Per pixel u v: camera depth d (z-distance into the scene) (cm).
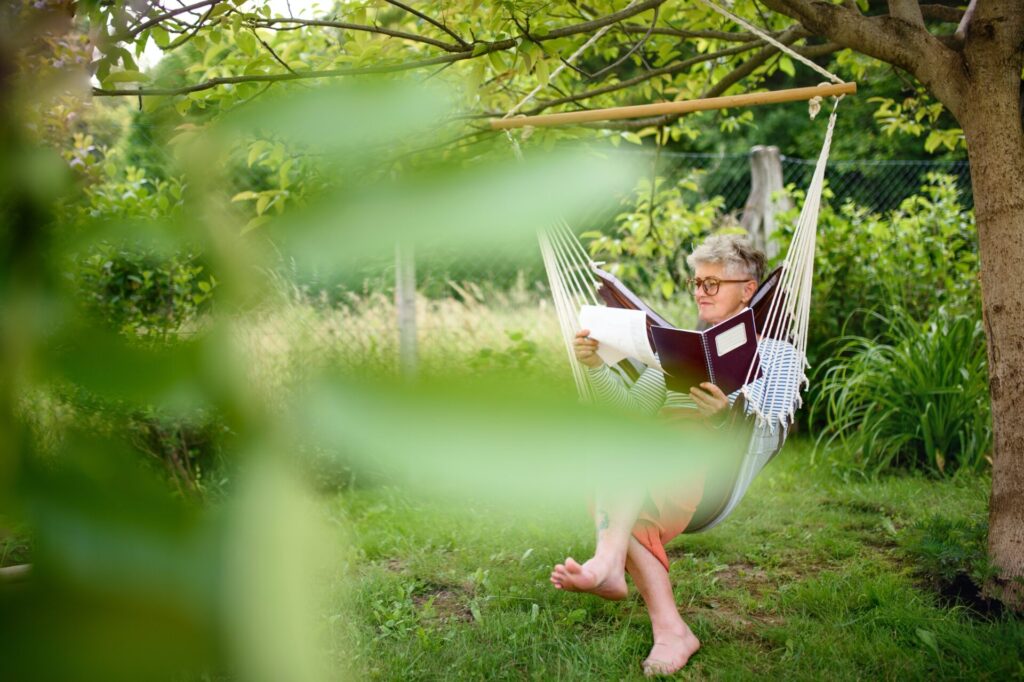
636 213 488
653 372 219
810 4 259
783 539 331
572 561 206
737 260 261
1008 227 254
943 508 358
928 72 258
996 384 262
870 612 260
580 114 192
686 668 234
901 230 518
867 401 460
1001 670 223
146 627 14
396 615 265
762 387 212
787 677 226
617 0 258
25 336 15
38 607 14
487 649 249
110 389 15
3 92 16
